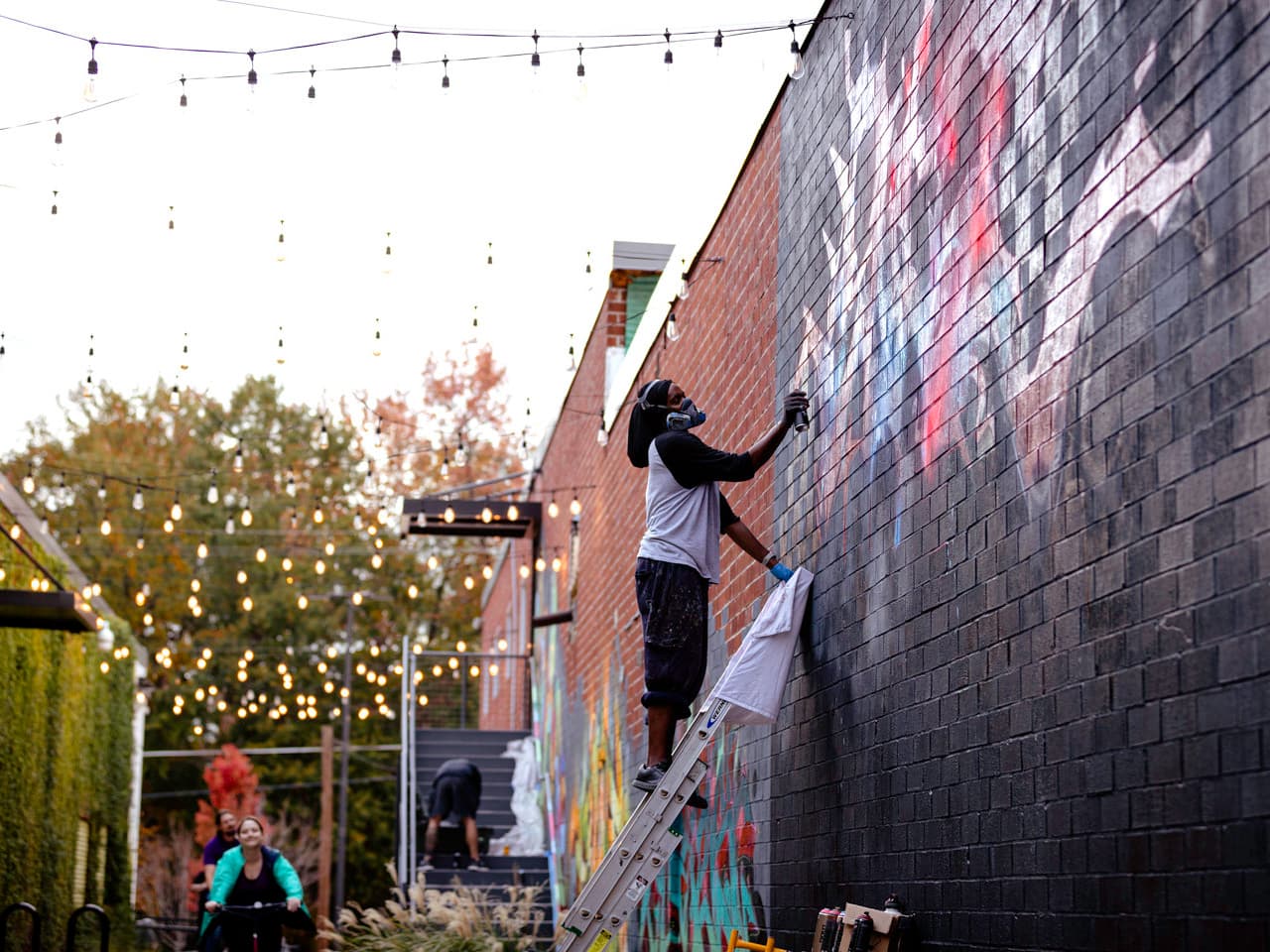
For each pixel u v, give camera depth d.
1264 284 3.31
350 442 40.22
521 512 21.42
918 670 5.46
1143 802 3.77
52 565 15.88
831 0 7.09
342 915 12.11
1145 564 3.81
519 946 11.77
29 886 15.01
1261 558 3.29
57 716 16.38
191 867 31.58
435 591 39.06
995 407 4.85
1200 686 3.53
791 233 7.77
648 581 7.02
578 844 15.32
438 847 17.31
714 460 6.89
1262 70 3.36
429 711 30.61
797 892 6.97
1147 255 3.86
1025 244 4.67
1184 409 3.64
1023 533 4.58
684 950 9.64
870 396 6.23
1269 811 3.22
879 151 6.29
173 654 37.53
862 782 6.06
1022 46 4.76
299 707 37.34
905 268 5.86
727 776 8.58
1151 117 3.87
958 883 4.97
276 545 38.56
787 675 6.82
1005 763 4.63
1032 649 4.48
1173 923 3.60
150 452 39.59
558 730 18.23
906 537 5.68
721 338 9.40
